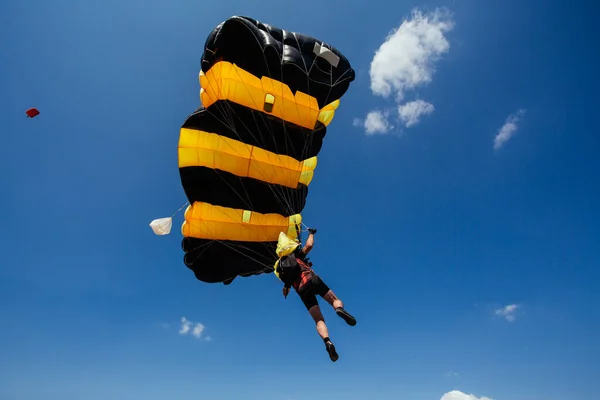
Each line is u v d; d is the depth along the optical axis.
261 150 11.05
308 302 8.02
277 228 11.66
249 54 10.32
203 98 10.47
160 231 10.57
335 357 7.07
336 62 11.10
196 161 10.51
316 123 11.70
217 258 11.57
